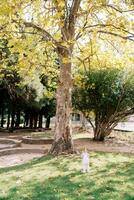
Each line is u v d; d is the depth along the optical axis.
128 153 18.20
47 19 14.69
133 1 16.47
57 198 9.38
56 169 13.38
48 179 11.70
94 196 9.52
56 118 17.75
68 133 17.52
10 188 10.58
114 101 25.72
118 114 26.34
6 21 14.87
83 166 12.80
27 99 35.31
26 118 49.91
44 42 17.34
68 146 17.39
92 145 23.28
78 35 17.17
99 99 25.88
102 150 19.95
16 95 35.72
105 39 19.30
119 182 11.05
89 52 19.22
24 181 11.51
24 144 24.23
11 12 14.23
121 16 16.67
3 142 24.72
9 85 32.72
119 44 19.22
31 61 18.05
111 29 17.05
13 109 40.09
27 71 18.73
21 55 17.39
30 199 9.32
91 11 16.39
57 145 17.39
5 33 15.74
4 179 11.90
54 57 19.42
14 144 23.16
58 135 17.50
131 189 10.24
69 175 12.24
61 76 17.77
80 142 25.17
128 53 19.23
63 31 16.83
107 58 20.28
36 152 20.84
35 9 15.66
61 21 15.02
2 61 21.06
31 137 26.88
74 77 21.20
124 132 34.34
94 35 16.98
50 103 43.38
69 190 10.19
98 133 26.62
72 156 16.45
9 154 20.17
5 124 57.53
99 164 14.27
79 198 9.32
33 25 16.45
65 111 17.59
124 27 16.36
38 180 11.59
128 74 25.64
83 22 17.78
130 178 11.62
